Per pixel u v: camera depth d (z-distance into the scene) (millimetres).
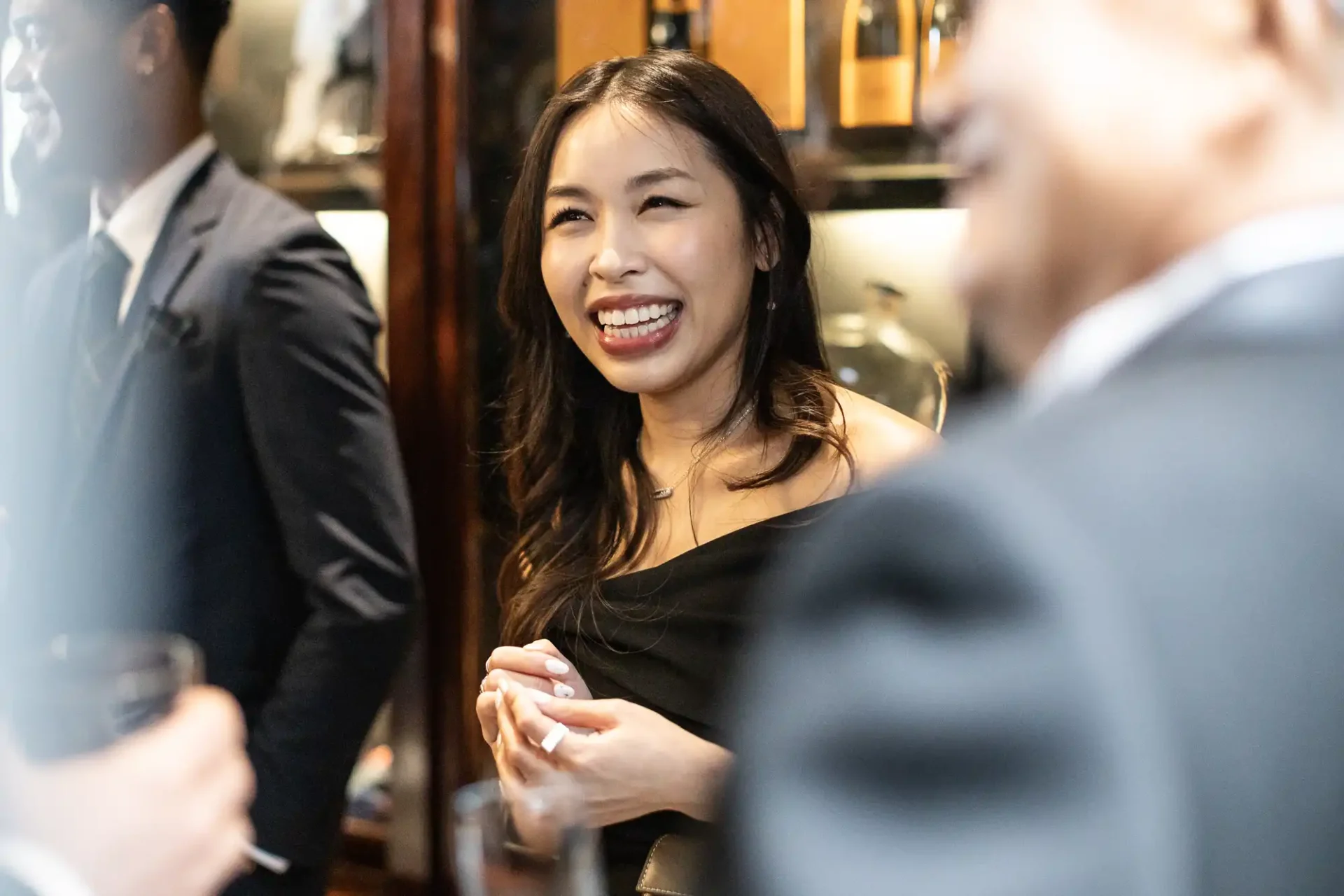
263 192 1775
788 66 2113
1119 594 362
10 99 2295
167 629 1693
